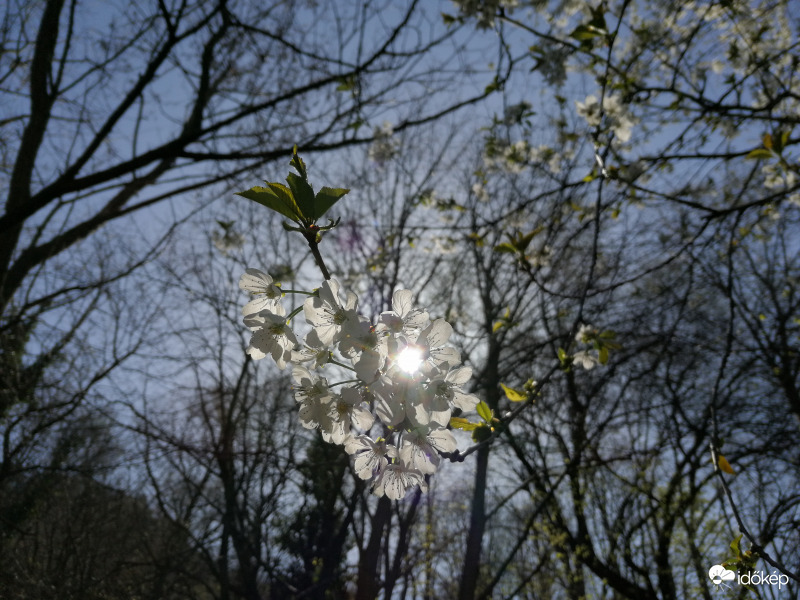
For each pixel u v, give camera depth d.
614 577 8.31
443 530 11.14
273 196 1.35
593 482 9.12
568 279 7.08
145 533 10.21
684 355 8.81
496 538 11.40
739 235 5.55
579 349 3.02
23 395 8.48
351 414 1.53
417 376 1.41
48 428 9.02
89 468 8.73
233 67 7.36
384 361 1.41
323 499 10.64
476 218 7.09
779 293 10.12
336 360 1.50
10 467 8.66
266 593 11.44
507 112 5.67
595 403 9.44
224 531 9.27
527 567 10.59
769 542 7.71
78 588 8.82
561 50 4.32
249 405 9.55
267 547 10.44
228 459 8.86
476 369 8.38
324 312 1.43
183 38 6.13
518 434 9.45
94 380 8.75
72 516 9.69
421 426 1.47
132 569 10.18
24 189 8.39
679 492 8.74
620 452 9.69
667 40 5.00
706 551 8.12
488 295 8.56
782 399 9.23
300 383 1.55
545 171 5.96
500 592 10.92
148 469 9.05
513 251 3.08
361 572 8.48
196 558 10.72
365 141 6.70
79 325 8.90
